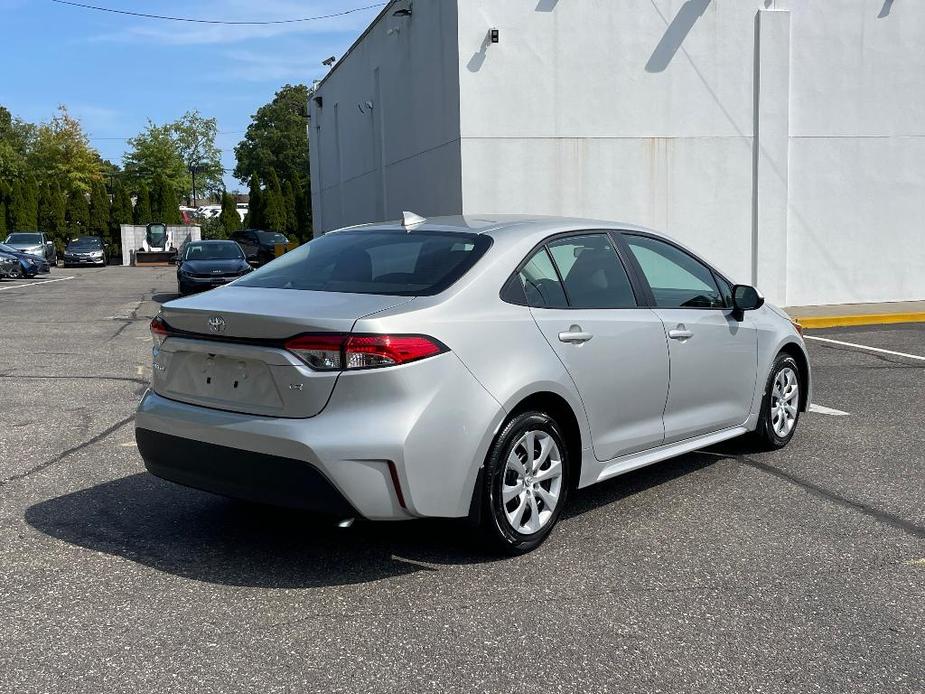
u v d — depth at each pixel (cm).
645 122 1540
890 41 1612
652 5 1520
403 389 377
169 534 457
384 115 2028
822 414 751
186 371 420
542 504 443
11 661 324
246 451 386
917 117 1641
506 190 1505
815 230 1623
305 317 380
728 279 584
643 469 587
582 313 460
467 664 323
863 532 466
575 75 1509
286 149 8625
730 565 420
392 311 388
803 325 1406
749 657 331
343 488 369
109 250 5059
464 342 399
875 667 324
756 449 627
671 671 320
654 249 532
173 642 340
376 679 313
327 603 375
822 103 1598
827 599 382
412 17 1758
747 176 1586
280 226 5156
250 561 421
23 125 10169
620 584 397
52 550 434
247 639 342
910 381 906
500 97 1489
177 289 2452
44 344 1191
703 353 534
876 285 1664
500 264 435
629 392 480
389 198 2019
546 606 373
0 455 607
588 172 1530
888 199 1650
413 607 371
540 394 431
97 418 723
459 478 393
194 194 8794
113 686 307
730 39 1552
